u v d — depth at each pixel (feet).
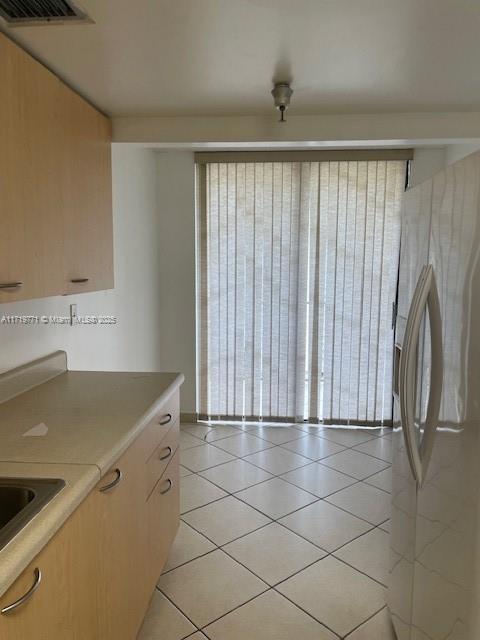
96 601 4.63
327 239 13.69
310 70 6.32
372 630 6.55
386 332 13.96
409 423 5.08
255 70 6.32
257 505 9.81
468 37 5.38
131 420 5.84
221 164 13.70
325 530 8.93
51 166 5.88
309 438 13.50
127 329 11.85
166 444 7.32
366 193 13.48
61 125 6.15
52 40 5.45
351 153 13.28
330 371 14.19
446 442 4.47
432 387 4.80
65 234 6.31
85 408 6.32
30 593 3.35
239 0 4.57
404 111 8.13
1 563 3.10
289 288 13.93
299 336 14.11
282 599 7.13
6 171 4.88
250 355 14.30
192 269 14.24
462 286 4.16
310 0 4.59
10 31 5.23
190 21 5.03
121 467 5.28
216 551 8.25
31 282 5.44
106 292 10.48
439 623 4.62
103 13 4.82
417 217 5.61
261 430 14.10
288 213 13.66
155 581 6.75
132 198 12.08
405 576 5.77
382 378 14.14
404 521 5.85
